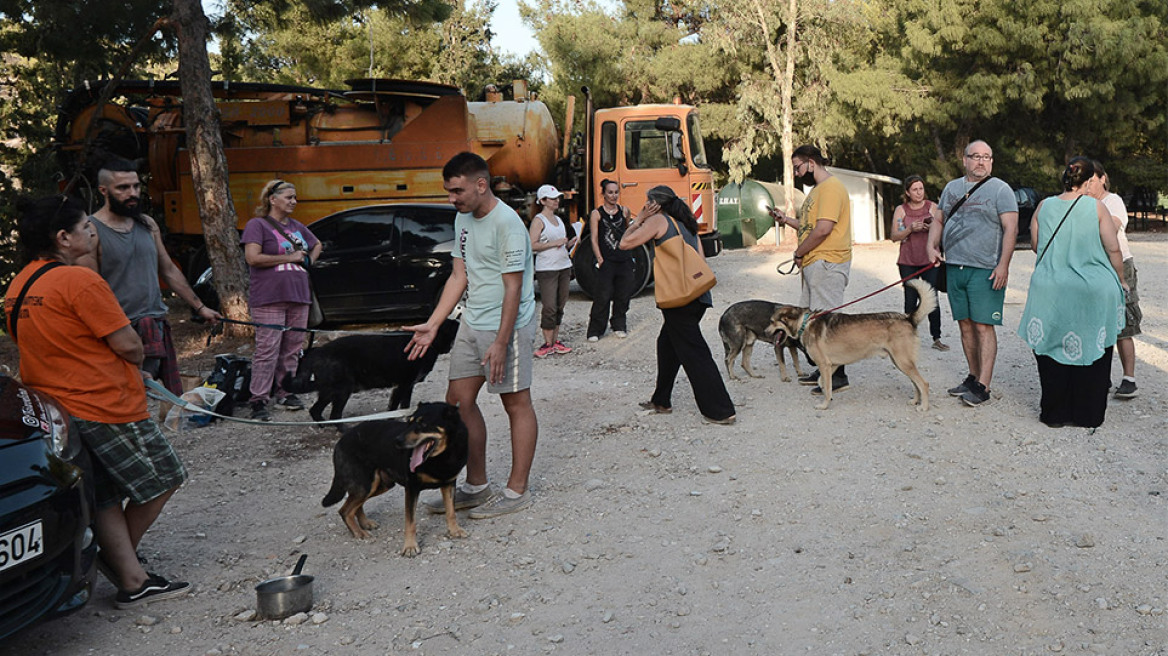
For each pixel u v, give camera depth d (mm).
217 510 5574
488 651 3754
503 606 4148
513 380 5117
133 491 4113
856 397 7344
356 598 4289
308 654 3781
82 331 3955
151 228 5930
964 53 25953
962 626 3750
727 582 4281
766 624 3867
